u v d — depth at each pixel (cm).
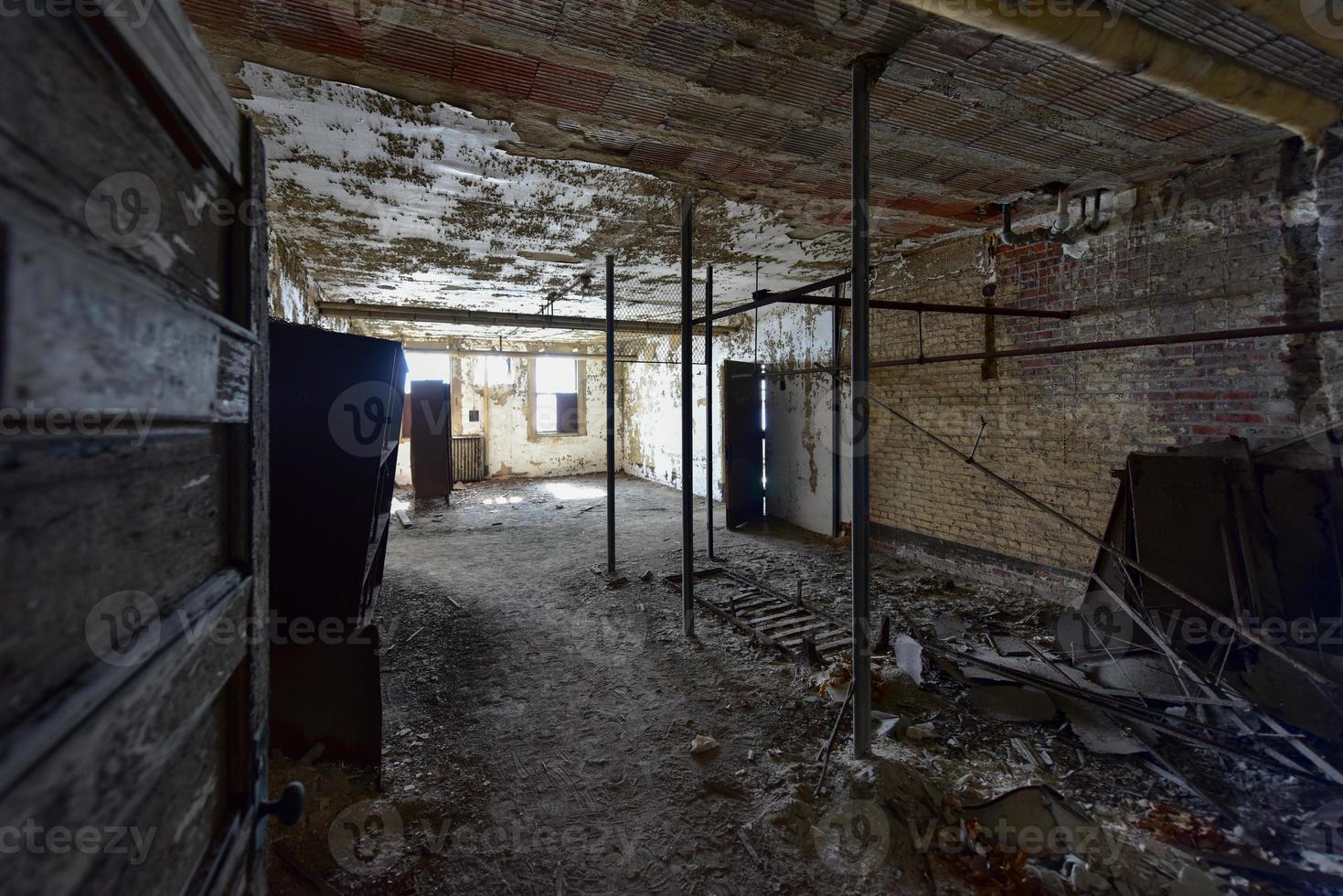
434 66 197
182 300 68
